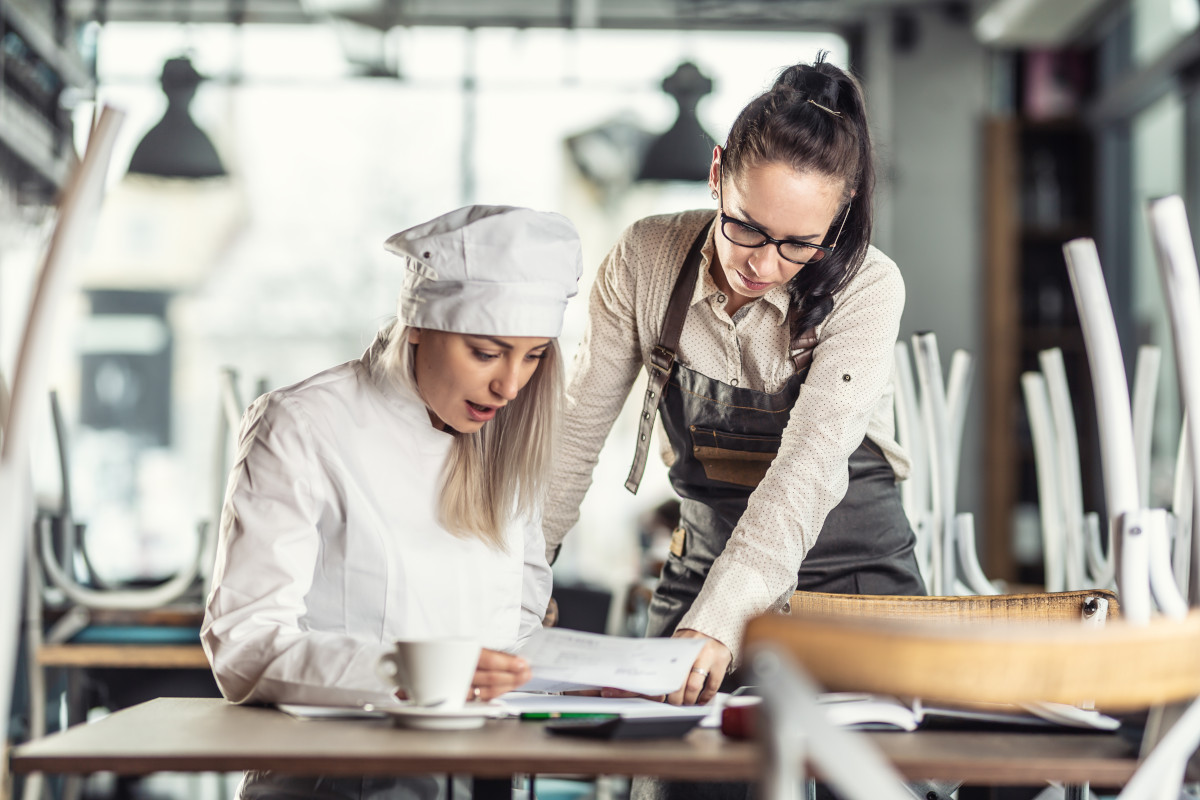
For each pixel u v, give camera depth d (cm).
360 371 165
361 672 131
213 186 655
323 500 155
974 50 654
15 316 519
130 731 115
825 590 199
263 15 650
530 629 176
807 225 167
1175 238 117
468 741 111
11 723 302
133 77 639
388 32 616
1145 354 242
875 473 202
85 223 107
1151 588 122
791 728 81
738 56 661
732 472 198
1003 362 629
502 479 167
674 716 121
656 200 653
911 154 653
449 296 150
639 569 431
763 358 192
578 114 657
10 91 514
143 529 652
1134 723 120
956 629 93
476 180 656
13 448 104
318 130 655
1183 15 550
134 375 657
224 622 141
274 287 659
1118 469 121
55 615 297
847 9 653
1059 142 648
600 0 652
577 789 342
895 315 185
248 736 113
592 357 207
